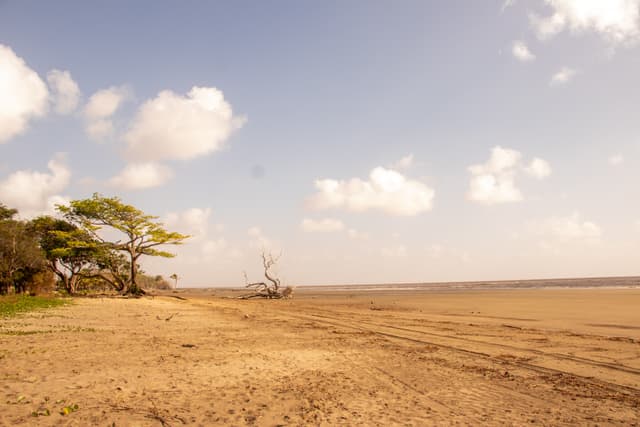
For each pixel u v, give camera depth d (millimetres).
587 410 6926
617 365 10422
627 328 17641
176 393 7473
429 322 20750
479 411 6836
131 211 47375
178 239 50656
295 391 7867
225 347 12656
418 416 6547
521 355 11750
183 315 24578
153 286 125125
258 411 6613
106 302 35594
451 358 11359
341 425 6078
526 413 6750
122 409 6434
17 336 13305
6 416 5844
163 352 11391
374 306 34594
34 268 43969
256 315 25375
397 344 13773
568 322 20078
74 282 50531
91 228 47750
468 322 20656
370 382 8672
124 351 11312
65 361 9672
